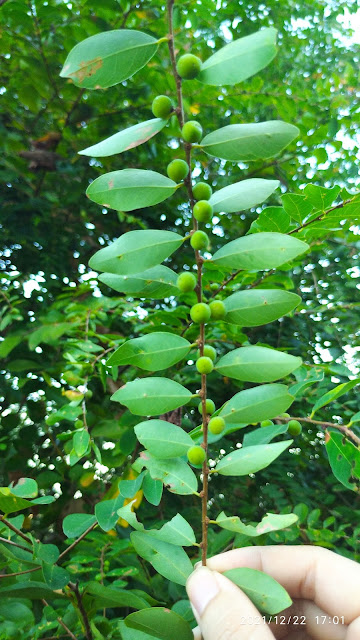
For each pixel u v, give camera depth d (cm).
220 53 21
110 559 41
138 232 23
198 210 22
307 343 64
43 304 65
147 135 22
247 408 24
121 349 24
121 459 49
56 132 71
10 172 65
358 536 54
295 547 34
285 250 23
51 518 54
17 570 35
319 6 77
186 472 25
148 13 62
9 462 59
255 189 25
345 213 32
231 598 25
